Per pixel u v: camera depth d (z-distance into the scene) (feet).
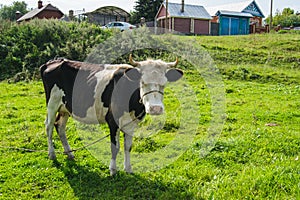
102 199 17.28
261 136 26.61
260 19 178.09
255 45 76.95
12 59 58.44
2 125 30.60
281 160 21.53
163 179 19.34
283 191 17.42
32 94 44.62
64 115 22.53
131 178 19.47
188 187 18.47
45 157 22.63
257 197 16.78
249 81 54.44
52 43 64.18
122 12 145.89
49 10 153.58
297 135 27.04
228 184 18.19
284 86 50.83
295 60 66.39
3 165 21.43
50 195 17.94
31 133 27.71
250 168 20.47
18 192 18.16
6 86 49.11
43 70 22.36
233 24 148.87
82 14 142.92
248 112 35.47
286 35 90.74
